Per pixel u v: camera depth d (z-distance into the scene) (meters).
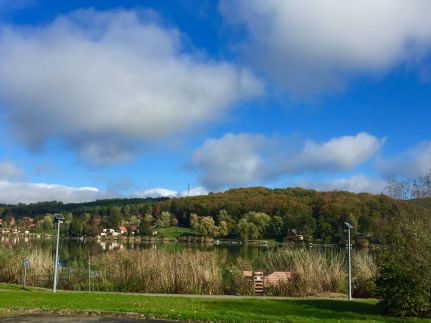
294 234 76.81
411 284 13.55
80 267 26.14
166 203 134.25
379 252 18.61
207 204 121.56
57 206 159.00
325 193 95.50
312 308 14.82
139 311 13.27
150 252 24.69
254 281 21.64
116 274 23.05
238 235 97.62
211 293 21.48
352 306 15.50
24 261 23.50
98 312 13.20
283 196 115.81
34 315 12.89
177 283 21.94
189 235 110.06
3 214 141.38
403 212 23.14
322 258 23.56
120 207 147.25
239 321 11.97
